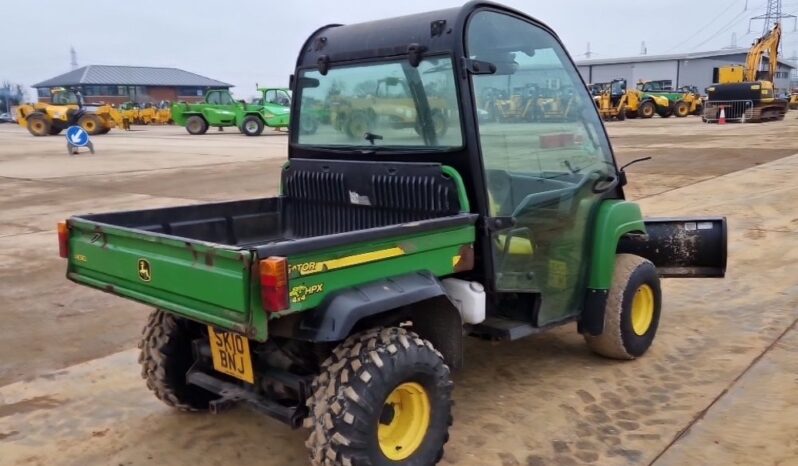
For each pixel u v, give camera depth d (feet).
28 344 16.76
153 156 69.41
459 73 11.26
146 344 12.09
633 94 126.31
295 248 8.61
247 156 68.39
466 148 11.31
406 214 12.17
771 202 33.73
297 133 14.46
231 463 11.13
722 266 15.40
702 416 12.17
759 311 17.84
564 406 12.70
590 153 13.84
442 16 11.72
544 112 12.69
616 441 11.43
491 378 14.01
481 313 11.48
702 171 46.44
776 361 14.51
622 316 14.01
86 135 72.90
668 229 15.61
